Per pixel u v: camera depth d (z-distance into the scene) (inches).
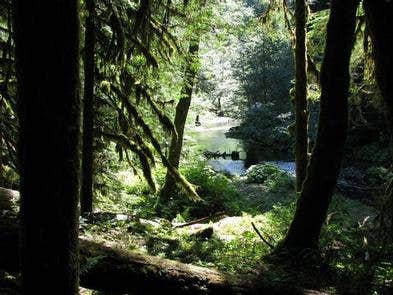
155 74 379.6
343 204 535.2
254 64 1273.4
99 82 341.7
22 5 103.8
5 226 188.1
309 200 291.4
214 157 1142.3
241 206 605.0
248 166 1041.5
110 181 443.5
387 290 228.5
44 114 107.8
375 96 336.2
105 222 308.2
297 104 349.4
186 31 411.5
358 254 279.9
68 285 119.9
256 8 1277.1
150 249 281.7
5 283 179.8
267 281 201.5
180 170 628.1
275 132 1155.9
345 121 281.0
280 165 1017.5
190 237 344.8
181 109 565.0
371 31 209.6
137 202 528.1
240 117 1355.8
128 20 319.3
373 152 839.1
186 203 565.6
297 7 339.9
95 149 366.3
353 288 232.8
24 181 112.8
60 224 115.2
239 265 269.6
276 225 406.9
